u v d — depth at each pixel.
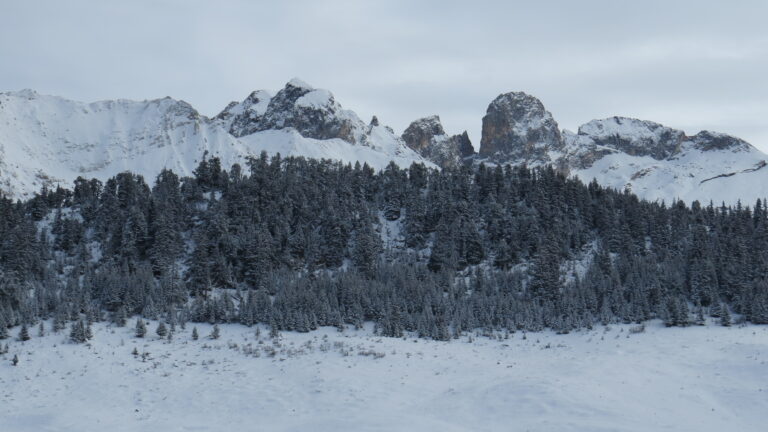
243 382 65.38
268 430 50.22
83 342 80.25
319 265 132.88
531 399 53.88
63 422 54.34
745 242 130.50
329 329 94.25
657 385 60.84
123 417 55.62
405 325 96.62
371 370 68.44
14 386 65.06
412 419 50.00
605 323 97.25
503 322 99.56
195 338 85.50
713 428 47.31
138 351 78.25
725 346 77.12
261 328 92.75
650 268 117.81
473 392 58.53
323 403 57.19
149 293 101.75
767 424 49.12
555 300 109.19
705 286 106.50
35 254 116.12
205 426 52.44
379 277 121.38
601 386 59.09
